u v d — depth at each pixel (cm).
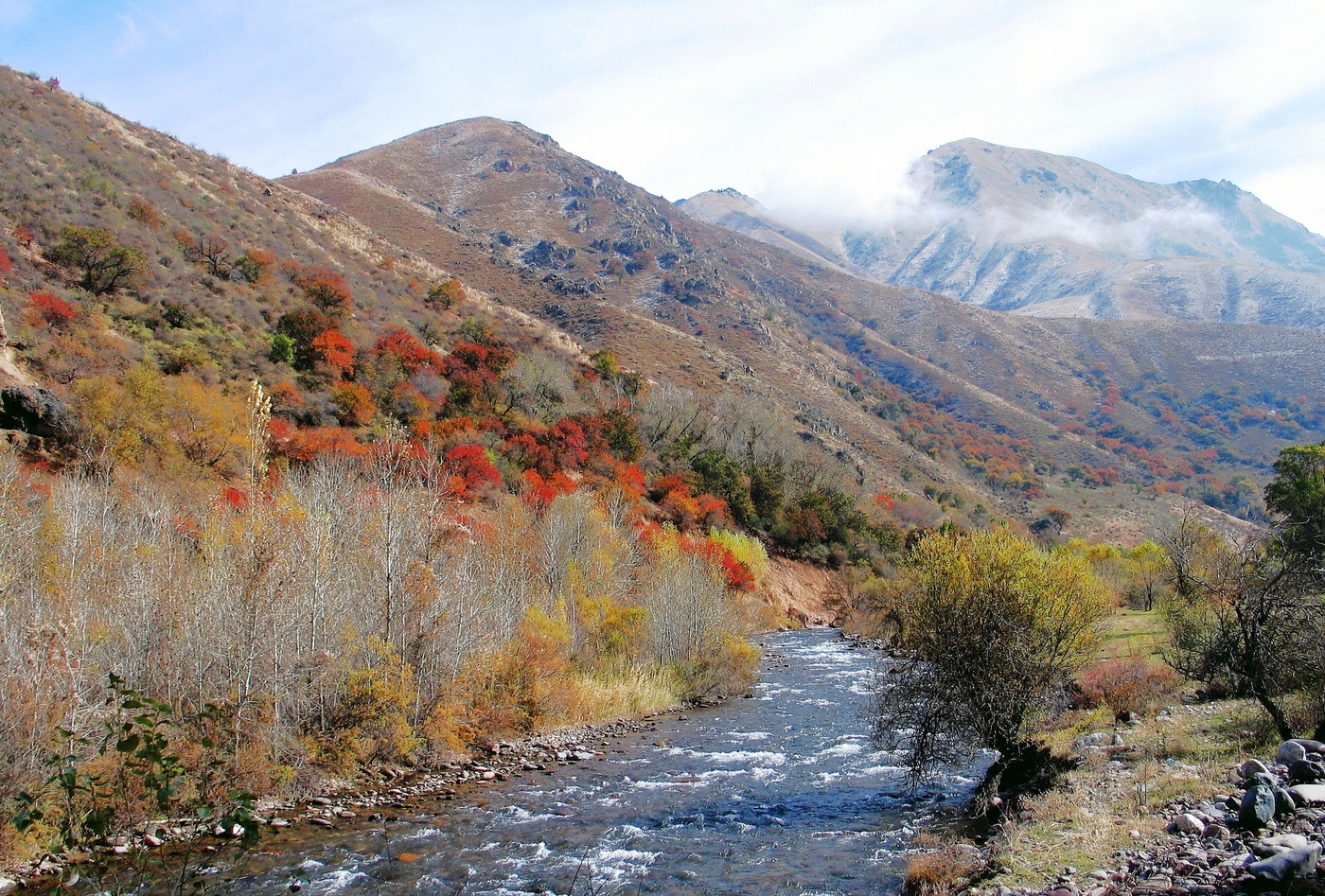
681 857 1190
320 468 2450
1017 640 1355
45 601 1448
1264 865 677
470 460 4062
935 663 1404
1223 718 1386
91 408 2894
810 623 5625
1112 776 1190
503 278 12119
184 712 1374
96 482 2423
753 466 7131
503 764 1800
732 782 1639
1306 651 1184
